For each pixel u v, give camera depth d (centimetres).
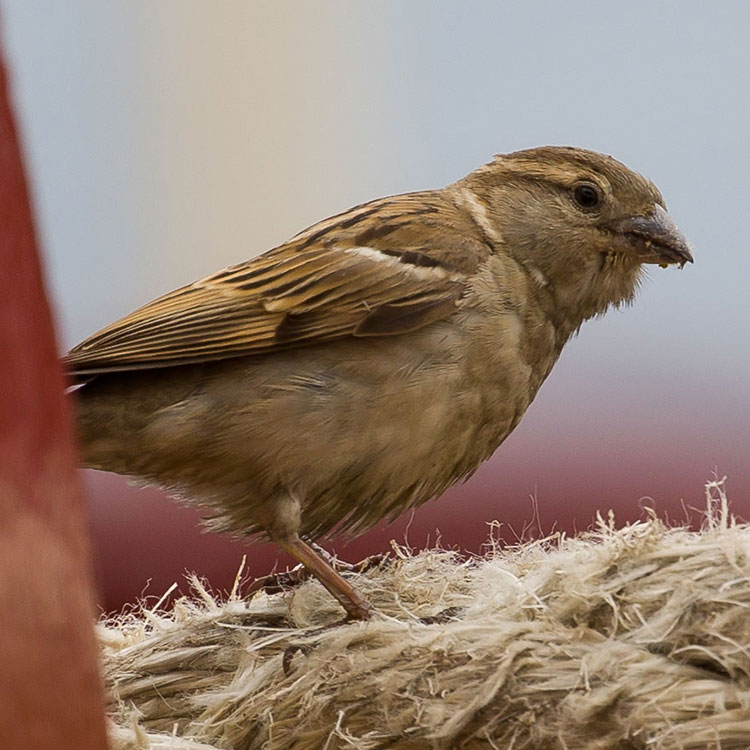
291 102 1233
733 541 342
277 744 394
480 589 416
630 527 373
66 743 133
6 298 128
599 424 725
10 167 128
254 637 427
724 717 319
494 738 350
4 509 129
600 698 332
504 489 704
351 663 380
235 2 1209
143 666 430
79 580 134
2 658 130
